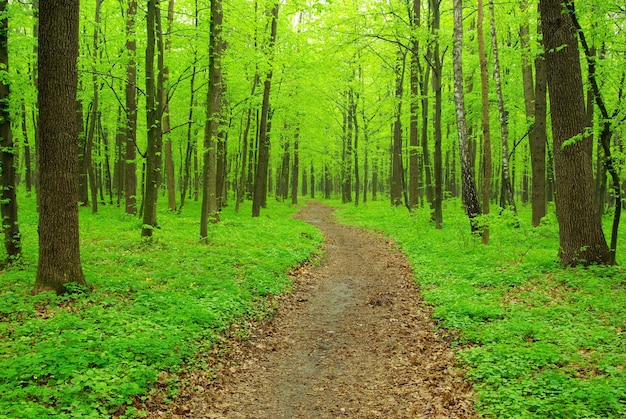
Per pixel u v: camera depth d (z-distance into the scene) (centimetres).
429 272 1303
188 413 590
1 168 1088
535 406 540
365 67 3186
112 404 545
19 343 654
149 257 1261
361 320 1022
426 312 1009
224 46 1844
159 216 2088
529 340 745
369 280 1383
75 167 918
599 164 2580
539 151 1761
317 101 3183
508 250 1457
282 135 3528
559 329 764
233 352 796
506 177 1761
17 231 1122
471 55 2325
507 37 2142
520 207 3625
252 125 3203
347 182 4591
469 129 2788
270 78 2331
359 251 1855
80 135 2588
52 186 891
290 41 2058
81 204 2650
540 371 627
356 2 2111
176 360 686
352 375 745
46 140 881
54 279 892
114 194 3409
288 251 1593
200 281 1085
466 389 630
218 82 1934
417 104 2416
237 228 1989
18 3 1198
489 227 1544
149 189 1410
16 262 1084
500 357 684
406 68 2798
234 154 3716
